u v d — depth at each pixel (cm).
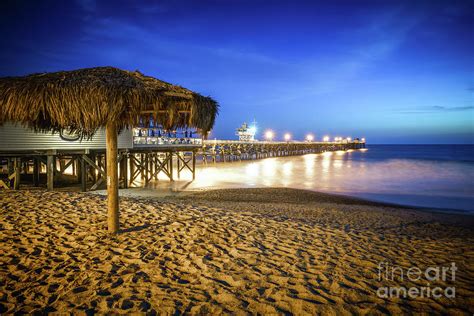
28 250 444
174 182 1992
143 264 411
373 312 317
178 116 526
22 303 319
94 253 442
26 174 1858
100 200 763
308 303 329
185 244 484
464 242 599
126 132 1609
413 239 594
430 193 1719
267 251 472
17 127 1243
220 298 334
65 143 1324
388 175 2614
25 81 435
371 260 458
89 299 327
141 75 510
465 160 4862
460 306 335
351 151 10362
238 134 8231
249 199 1387
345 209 1140
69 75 446
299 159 5234
